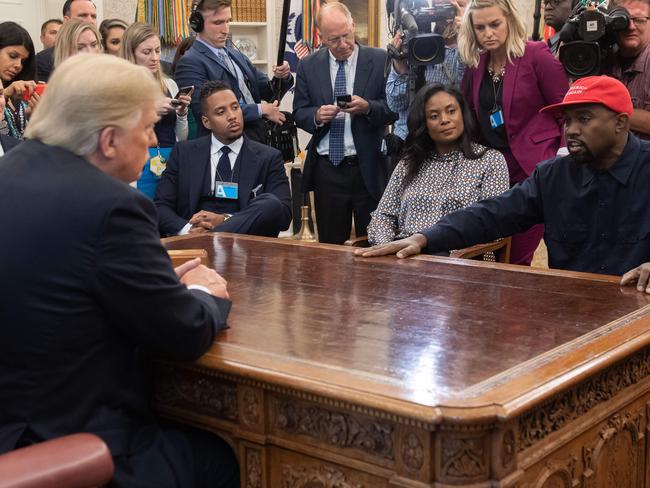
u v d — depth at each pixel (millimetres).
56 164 1663
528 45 3596
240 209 4000
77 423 1651
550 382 1489
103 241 1590
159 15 6387
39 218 1604
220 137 4008
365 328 1855
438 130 3455
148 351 1832
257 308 2059
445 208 3467
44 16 6555
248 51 7188
